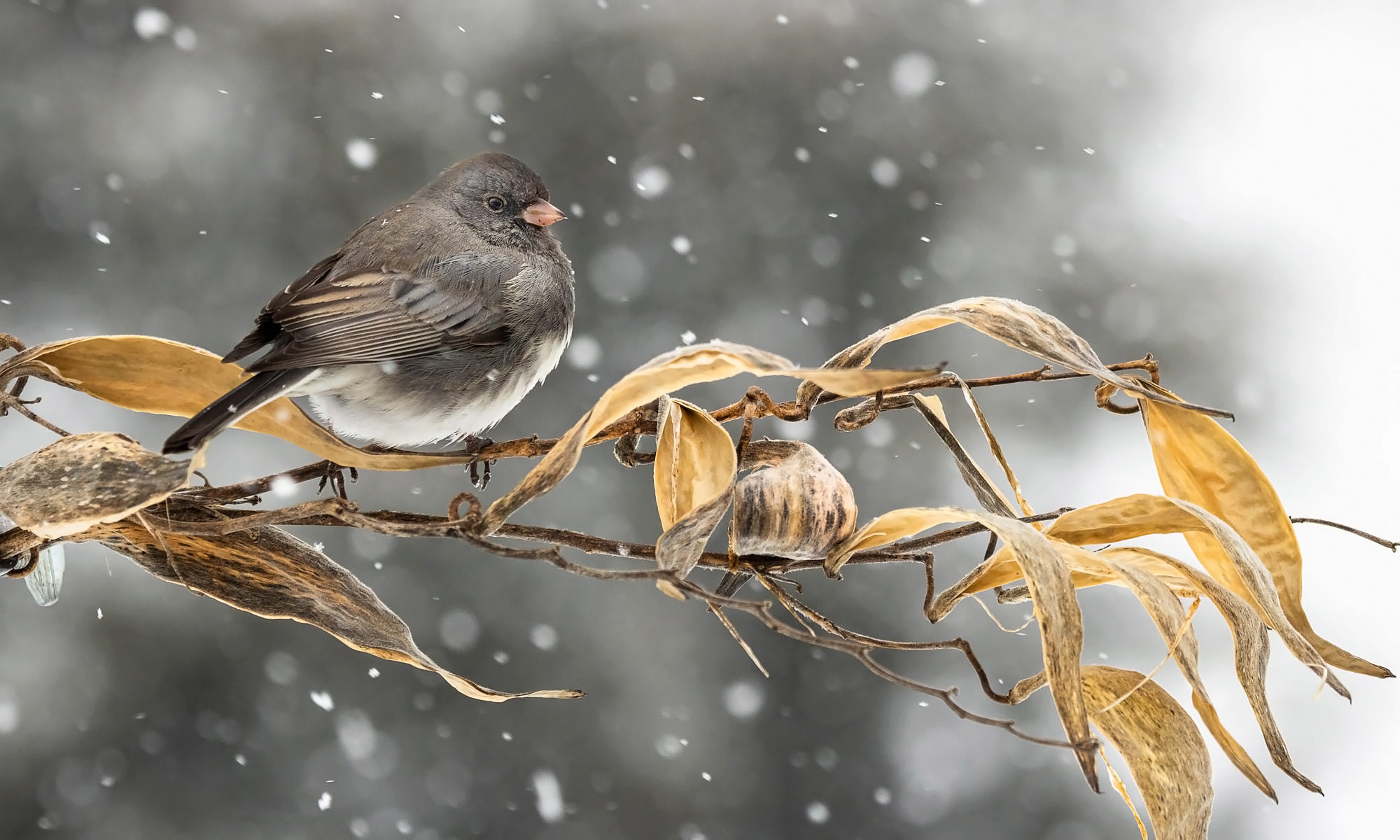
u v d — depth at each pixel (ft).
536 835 17.85
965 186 21.36
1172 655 14.48
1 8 19.12
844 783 18.63
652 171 20.49
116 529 16.24
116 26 19.45
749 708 18.52
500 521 14.53
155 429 17.83
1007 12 22.43
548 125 20.49
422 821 17.84
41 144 18.75
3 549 16.22
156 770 17.76
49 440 17.79
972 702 18.90
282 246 19.10
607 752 17.93
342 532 17.85
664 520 16.24
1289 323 21.36
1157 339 20.77
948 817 18.60
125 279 18.45
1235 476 16.22
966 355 19.61
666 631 18.37
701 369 14.11
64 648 17.75
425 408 16.76
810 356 19.79
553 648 17.92
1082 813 18.63
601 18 21.04
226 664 17.83
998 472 18.94
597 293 19.71
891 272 20.54
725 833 18.07
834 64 21.53
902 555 16.24
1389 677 15.33
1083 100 22.39
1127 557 15.79
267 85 19.67
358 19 20.22
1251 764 14.83
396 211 16.87
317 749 17.83
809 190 20.83
